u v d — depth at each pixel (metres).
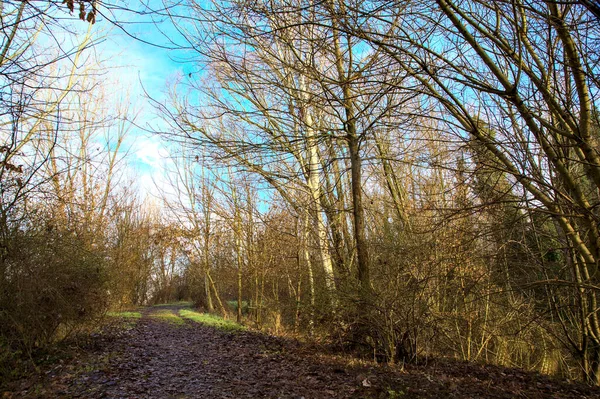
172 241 24.98
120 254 18.84
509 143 5.40
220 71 8.71
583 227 6.30
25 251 7.45
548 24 4.91
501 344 10.61
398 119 7.65
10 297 7.02
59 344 8.47
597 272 5.80
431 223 6.94
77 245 8.97
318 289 9.55
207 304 28.05
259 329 14.59
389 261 7.74
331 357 8.25
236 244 18.36
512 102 5.36
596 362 8.12
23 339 7.05
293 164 12.66
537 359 11.19
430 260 7.36
